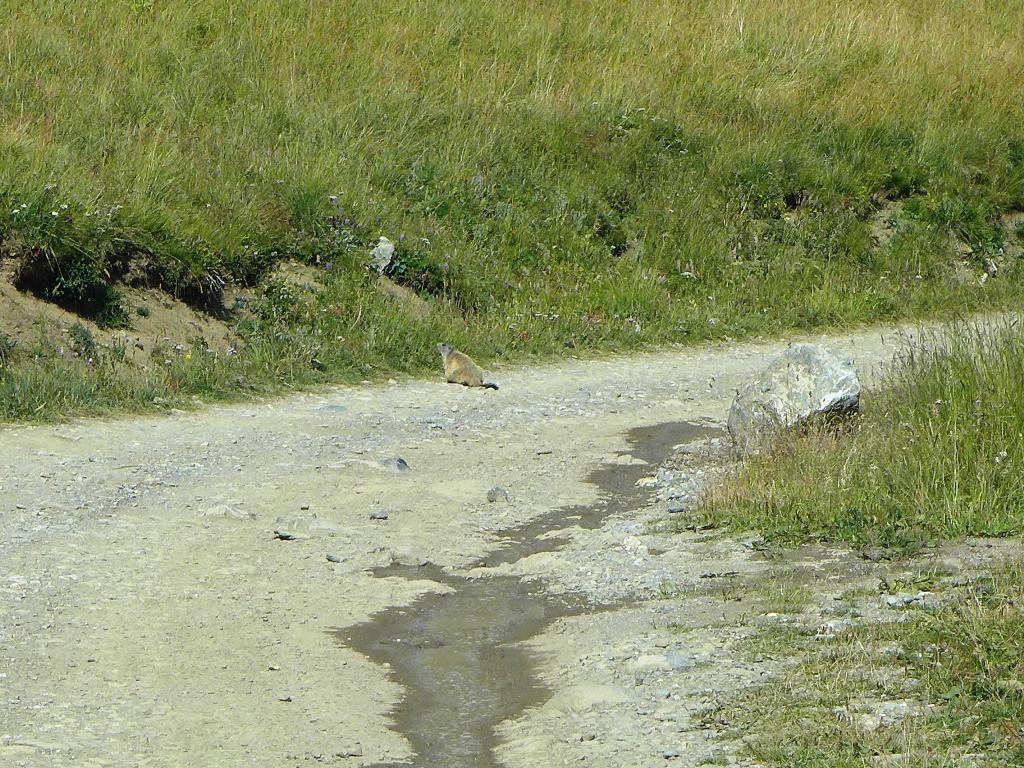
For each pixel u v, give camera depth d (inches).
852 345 967.0
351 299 855.1
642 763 283.4
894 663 326.6
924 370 565.9
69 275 740.7
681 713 309.4
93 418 639.1
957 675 313.1
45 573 419.2
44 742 296.0
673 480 573.9
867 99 1328.7
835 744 281.9
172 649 363.3
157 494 522.9
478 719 321.1
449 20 1295.5
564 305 951.6
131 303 765.3
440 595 421.7
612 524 502.6
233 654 361.7
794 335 997.8
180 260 792.9
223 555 452.1
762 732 292.8
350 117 1059.9
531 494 556.4
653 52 1336.1
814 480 495.5
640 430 695.7
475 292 927.7
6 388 635.5
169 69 1075.3
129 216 789.9
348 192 943.7
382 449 623.8
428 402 735.7
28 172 782.5
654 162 1160.2
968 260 1182.9
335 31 1219.9
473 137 1090.1
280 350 775.7
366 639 379.2
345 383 763.4
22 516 478.3
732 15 1454.2
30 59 1009.5
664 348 930.1
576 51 1310.3
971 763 269.9
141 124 940.6
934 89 1392.7
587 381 816.9
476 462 609.6
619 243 1064.2
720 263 1076.5
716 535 471.5
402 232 939.3
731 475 539.5
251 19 1201.4
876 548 431.8
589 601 409.7
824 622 364.2
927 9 1632.6
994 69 1466.5
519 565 451.5
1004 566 391.2
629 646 357.7
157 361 731.4
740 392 613.0
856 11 1541.6
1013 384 516.7
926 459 482.9
